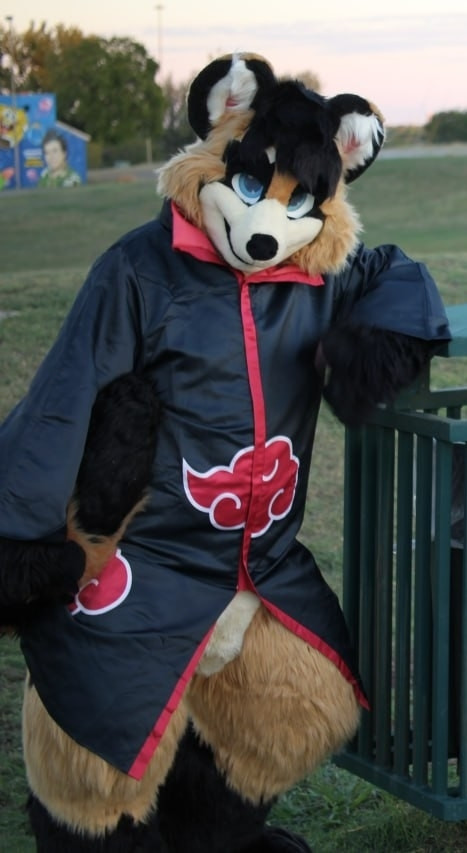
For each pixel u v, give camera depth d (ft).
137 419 11.71
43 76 112.06
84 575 11.55
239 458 12.05
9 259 46.57
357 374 11.77
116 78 105.81
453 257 39.19
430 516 13.08
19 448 11.32
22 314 34.40
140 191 65.72
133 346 11.86
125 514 11.81
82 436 11.43
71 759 11.71
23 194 67.62
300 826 15.12
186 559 12.14
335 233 12.24
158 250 12.12
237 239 11.62
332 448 26.71
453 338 12.00
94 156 102.22
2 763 16.39
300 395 12.44
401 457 13.32
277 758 12.67
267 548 12.54
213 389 11.96
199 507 12.07
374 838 14.79
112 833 12.12
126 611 11.75
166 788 13.15
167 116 106.11
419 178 61.41
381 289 12.34
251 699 12.51
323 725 12.66
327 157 11.74
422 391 13.28
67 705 11.62
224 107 11.94
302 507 13.03
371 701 14.08
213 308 12.00
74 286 37.86
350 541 14.11
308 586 12.83
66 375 11.55
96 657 11.61
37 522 11.22
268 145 11.59
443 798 13.15
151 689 11.66
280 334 12.23
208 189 11.75
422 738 13.43
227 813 13.19
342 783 16.14
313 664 12.57
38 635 11.75
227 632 12.32
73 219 56.59
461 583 13.29
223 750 12.85
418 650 13.30
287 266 12.33
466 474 12.72
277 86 11.86
